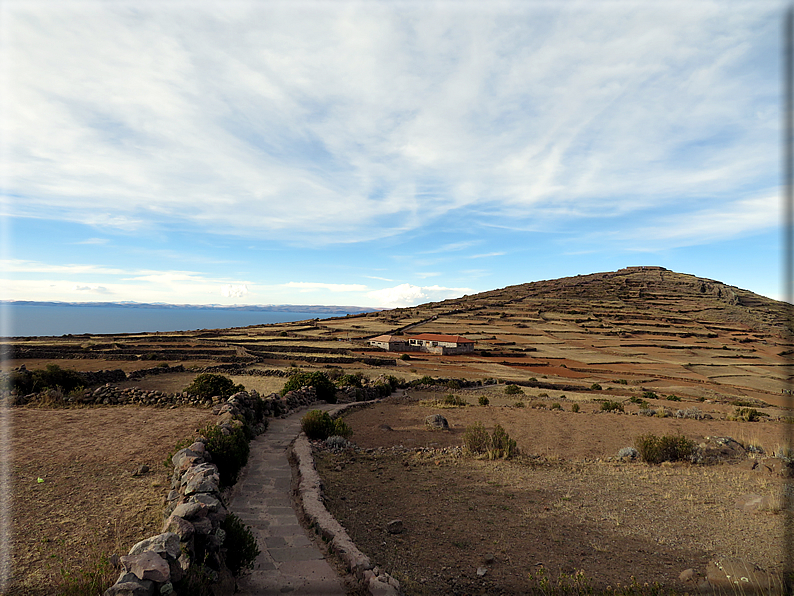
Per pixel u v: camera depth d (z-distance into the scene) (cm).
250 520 830
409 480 1205
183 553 520
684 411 2564
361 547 756
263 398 2205
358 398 3142
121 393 2114
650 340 12362
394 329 13838
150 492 884
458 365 8256
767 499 982
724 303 18388
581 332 13688
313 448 1486
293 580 613
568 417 2431
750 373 8456
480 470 1327
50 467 1016
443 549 774
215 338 10344
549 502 1037
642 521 918
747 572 641
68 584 510
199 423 1529
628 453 1523
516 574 684
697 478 1245
